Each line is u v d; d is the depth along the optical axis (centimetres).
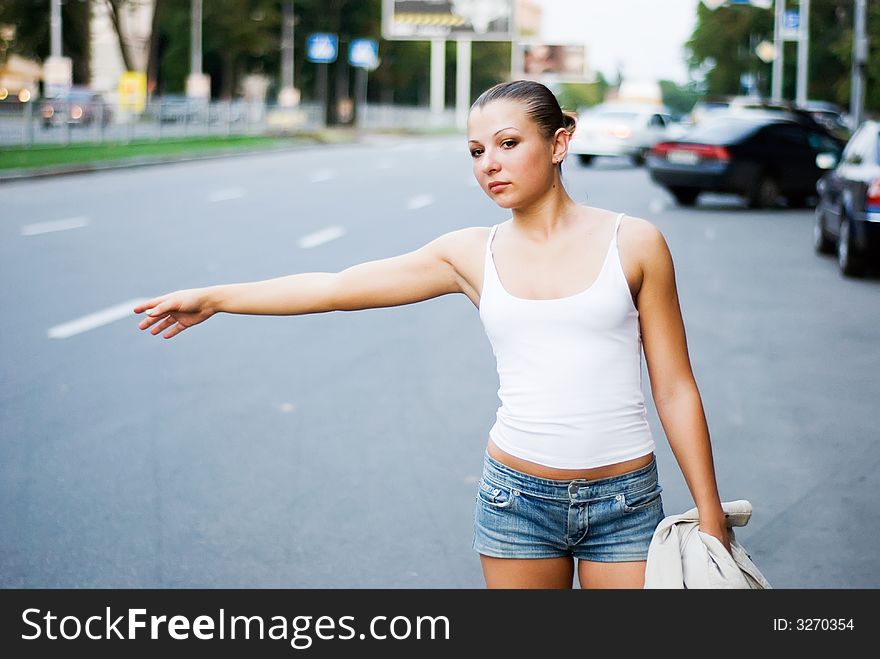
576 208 275
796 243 1700
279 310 292
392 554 512
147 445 678
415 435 707
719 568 259
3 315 1042
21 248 1455
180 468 635
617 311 266
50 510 567
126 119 3900
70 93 4756
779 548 523
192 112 4516
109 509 569
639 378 274
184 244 1523
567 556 280
